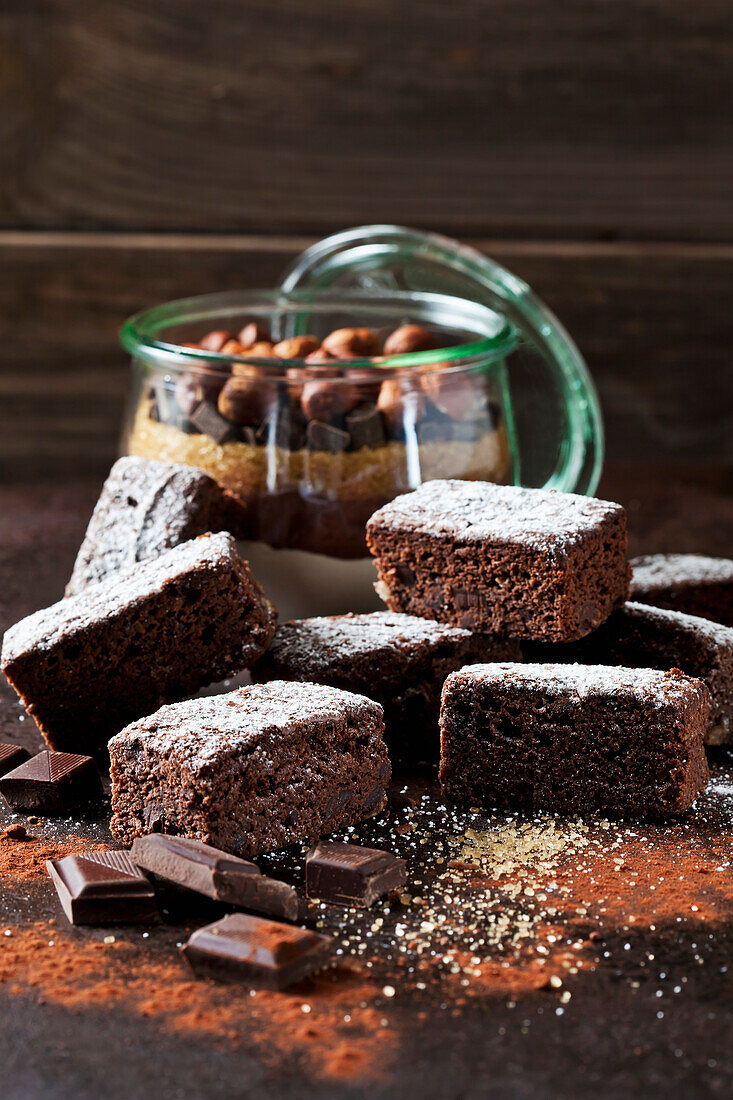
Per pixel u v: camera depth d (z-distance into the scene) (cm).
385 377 72
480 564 68
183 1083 55
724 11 93
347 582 73
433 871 62
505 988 58
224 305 80
